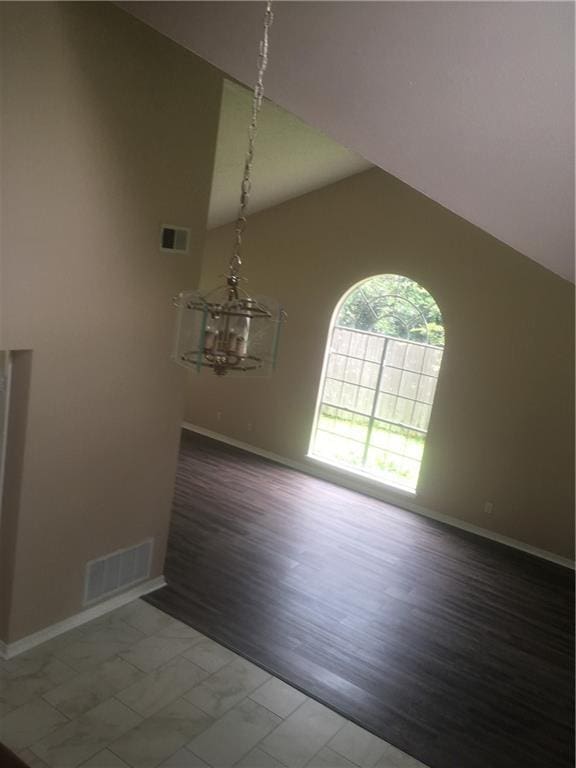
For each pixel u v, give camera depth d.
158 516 5.32
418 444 8.21
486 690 4.78
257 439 9.45
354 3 2.43
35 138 3.62
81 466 4.54
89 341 4.30
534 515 7.36
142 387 4.80
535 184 2.95
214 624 5.09
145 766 3.68
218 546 6.39
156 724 4.00
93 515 4.74
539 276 7.04
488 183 3.09
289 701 4.36
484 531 7.68
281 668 4.68
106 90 3.91
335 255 8.42
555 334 7.02
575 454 7.06
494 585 6.49
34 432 4.14
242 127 5.87
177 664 4.57
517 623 5.83
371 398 8.51
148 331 4.69
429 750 4.10
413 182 3.38
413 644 5.23
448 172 3.16
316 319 8.69
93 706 4.07
